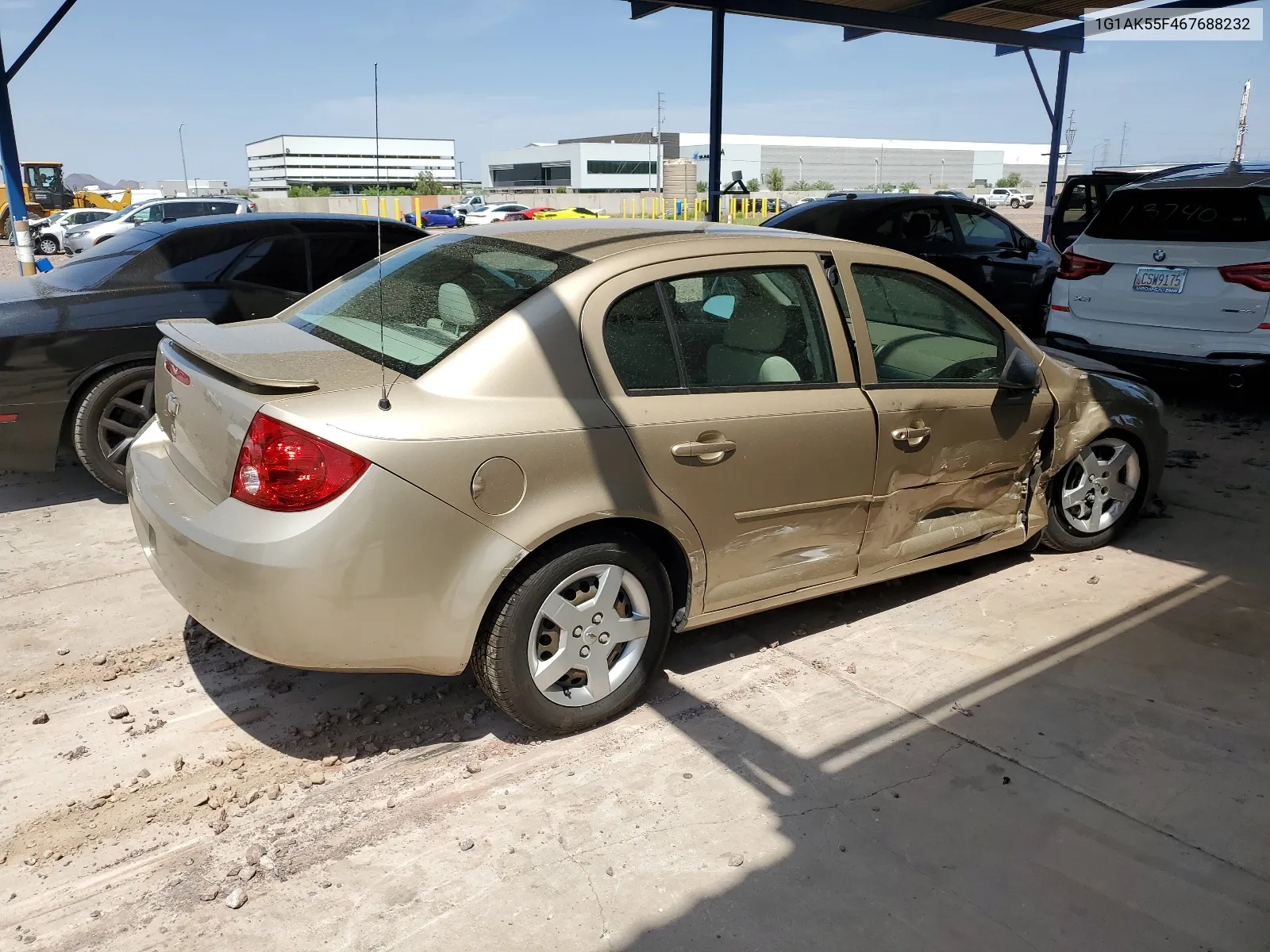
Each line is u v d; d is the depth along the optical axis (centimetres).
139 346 503
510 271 311
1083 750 308
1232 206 657
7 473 574
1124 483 474
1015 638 383
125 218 2450
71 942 223
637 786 285
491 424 267
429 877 246
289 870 248
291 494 254
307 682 343
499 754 301
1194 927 234
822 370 343
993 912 238
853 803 279
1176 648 376
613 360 294
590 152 10162
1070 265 745
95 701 327
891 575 382
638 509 292
